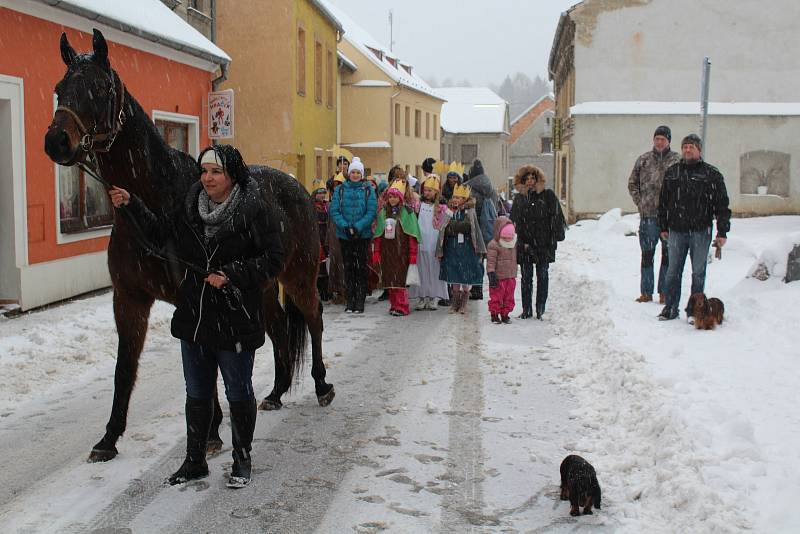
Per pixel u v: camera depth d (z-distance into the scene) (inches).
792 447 193.3
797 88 1029.2
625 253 674.8
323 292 505.0
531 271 431.5
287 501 187.3
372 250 463.8
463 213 452.4
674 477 181.8
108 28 477.1
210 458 215.8
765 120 1018.7
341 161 553.6
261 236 190.2
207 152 184.5
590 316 382.0
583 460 182.2
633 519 173.0
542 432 237.9
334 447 225.3
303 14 939.3
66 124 179.8
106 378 296.8
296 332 263.7
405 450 222.8
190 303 188.5
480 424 246.2
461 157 2819.9
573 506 177.9
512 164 3061.0
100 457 210.4
